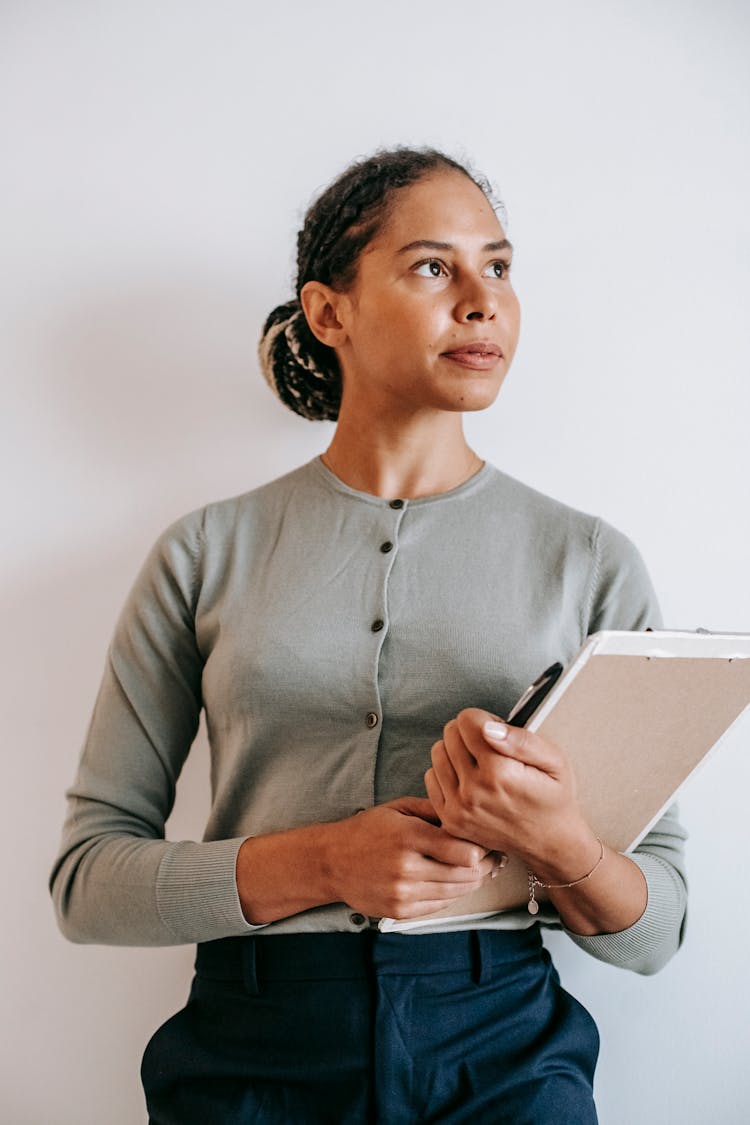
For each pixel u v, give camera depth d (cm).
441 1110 92
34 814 141
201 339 144
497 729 80
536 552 109
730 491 135
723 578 134
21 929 140
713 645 82
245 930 98
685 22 140
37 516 144
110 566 143
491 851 92
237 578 113
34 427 145
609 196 140
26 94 150
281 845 96
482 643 103
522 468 139
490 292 104
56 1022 139
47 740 142
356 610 106
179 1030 104
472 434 140
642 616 109
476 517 111
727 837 131
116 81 148
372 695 102
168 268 145
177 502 143
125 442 144
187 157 146
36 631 143
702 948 131
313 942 98
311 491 117
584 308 139
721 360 137
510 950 102
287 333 127
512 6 143
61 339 146
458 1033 96
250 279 144
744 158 138
